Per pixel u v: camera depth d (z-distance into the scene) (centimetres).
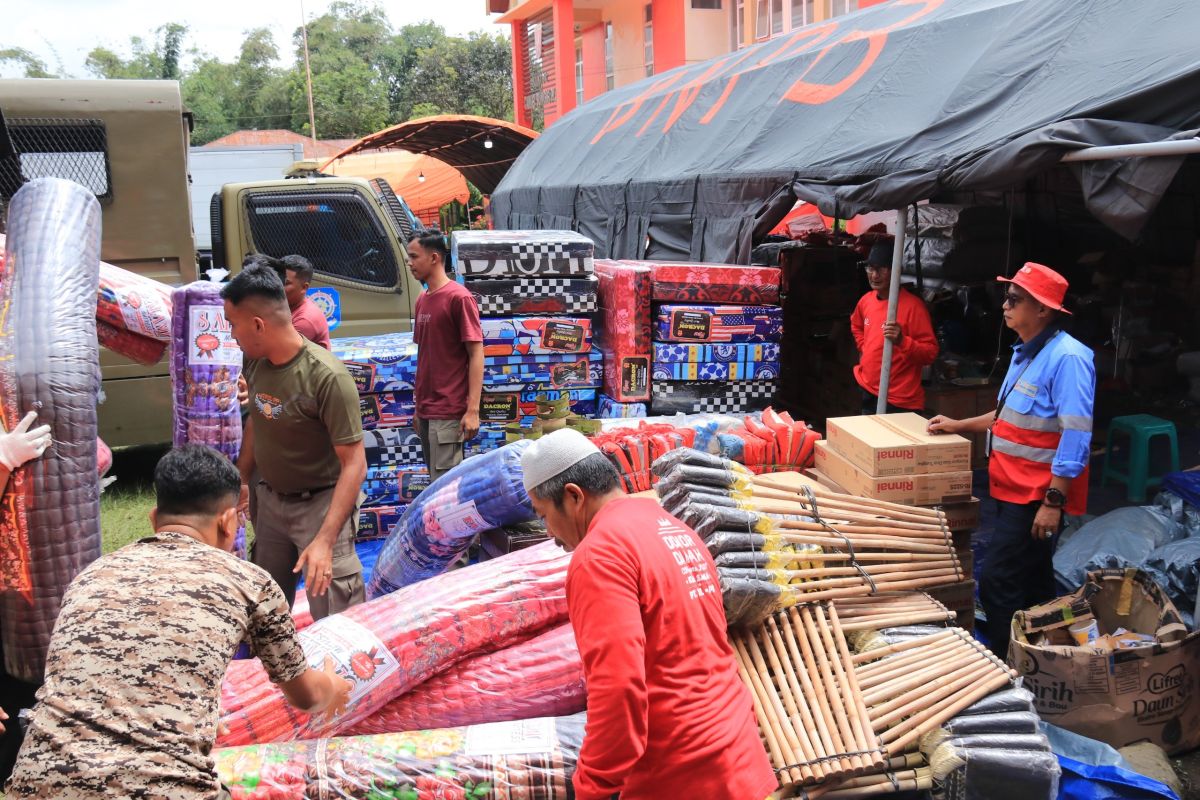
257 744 286
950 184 503
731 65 1013
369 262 795
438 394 579
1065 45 530
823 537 342
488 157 2155
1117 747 352
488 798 277
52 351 371
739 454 460
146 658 212
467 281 627
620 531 229
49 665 214
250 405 400
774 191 687
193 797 207
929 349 611
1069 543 502
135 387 737
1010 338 780
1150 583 387
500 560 360
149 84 743
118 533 644
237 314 371
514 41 3094
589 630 216
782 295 825
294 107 5622
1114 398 781
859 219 1371
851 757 279
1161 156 404
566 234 695
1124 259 847
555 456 244
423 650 318
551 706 324
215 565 231
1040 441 404
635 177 963
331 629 321
